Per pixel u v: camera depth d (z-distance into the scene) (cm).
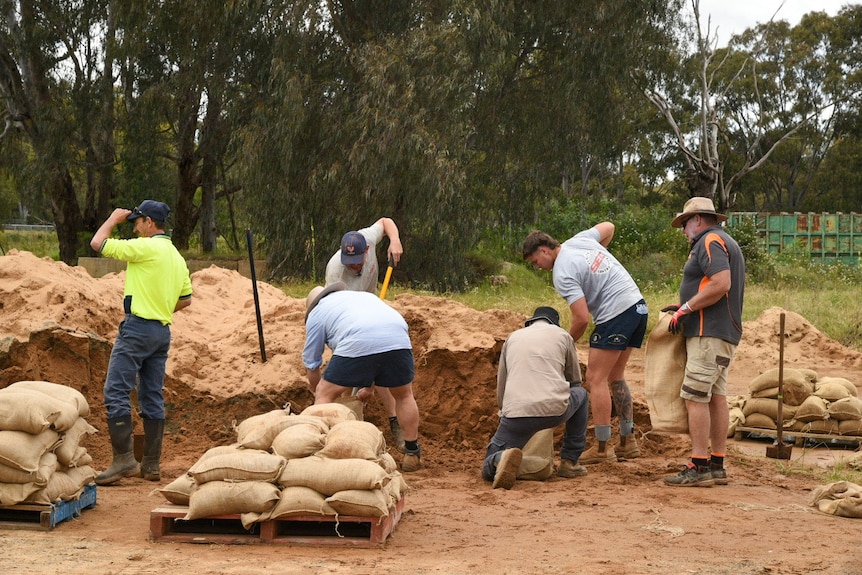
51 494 521
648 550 484
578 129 3059
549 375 686
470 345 838
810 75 5509
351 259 710
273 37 2642
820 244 3478
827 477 727
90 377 773
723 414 688
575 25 2822
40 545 474
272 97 2539
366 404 807
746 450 864
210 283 1055
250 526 486
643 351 1652
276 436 504
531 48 2973
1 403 507
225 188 3478
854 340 1809
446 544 496
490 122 3033
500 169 3094
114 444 646
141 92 2953
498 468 659
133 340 646
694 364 673
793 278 2953
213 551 469
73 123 2942
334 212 2600
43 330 750
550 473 703
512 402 683
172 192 3716
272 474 482
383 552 474
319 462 486
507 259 3238
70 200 3247
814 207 5956
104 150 3195
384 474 481
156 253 651
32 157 3400
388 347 650
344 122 2514
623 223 3359
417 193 2483
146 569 424
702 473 678
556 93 2950
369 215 2558
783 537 520
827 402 895
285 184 2578
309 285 2397
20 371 734
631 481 695
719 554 477
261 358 837
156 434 666
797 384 902
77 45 2962
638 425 858
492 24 2550
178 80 2831
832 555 479
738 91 5362
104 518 550
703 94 3603
